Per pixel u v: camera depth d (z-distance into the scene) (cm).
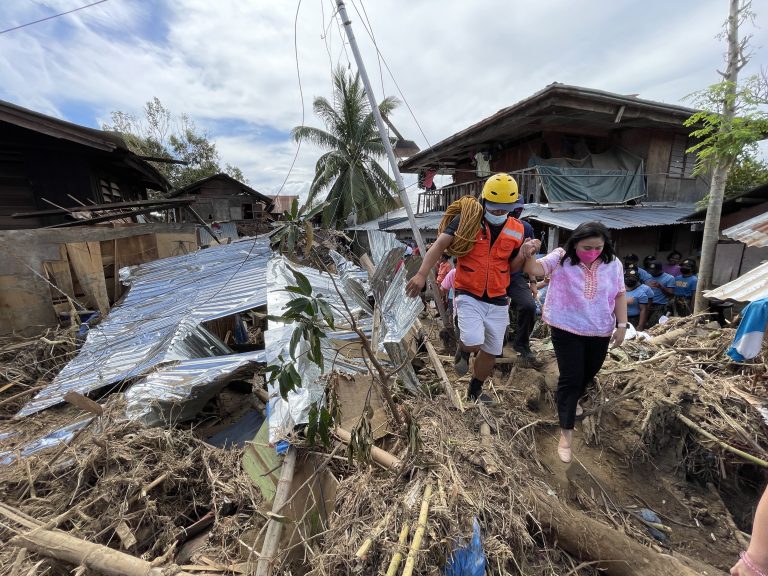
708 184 1173
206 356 383
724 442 283
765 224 488
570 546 203
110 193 1005
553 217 888
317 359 174
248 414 323
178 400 276
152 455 237
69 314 534
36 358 452
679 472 294
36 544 180
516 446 280
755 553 105
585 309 254
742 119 538
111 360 379
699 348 392
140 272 662
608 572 196
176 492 233
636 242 1016
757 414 293
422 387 324
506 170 1288
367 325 378
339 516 185
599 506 261
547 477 275
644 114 946
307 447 226
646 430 308
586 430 322
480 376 309
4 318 513
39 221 745
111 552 177
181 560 199
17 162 723
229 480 233
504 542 177
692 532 253
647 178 1089
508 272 281
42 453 251
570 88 820
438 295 476
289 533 200
